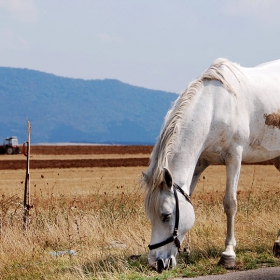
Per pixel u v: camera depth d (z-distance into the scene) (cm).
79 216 1158
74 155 6138
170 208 708
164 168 697
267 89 868
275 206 1288
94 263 801
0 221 1080
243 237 958
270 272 739
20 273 775
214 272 755
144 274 741
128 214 1197
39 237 992
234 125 805
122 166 4312
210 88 801
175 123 759
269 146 880
